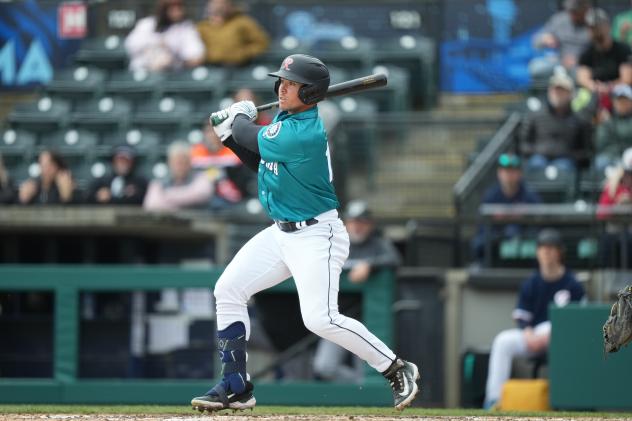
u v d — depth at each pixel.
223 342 20.12
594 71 43.47
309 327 19.42
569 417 22.61
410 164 44.94
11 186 44.50
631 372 30.50
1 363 37.72
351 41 53.41
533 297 34.75
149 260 42.38
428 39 54.41
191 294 36.72
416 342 38.94
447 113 53.53
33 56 56.75
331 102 48.34
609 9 50.25
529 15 53.59
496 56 53.84
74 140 49.09
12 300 37.75
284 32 56.56
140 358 36.38
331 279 19.38
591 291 37.72
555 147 42.69
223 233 41.47
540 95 47.84
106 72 53.59
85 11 56.66
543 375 34.56
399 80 49.72
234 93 50.75
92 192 42.91
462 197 42.06
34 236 40.94
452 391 38.88
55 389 34.44
